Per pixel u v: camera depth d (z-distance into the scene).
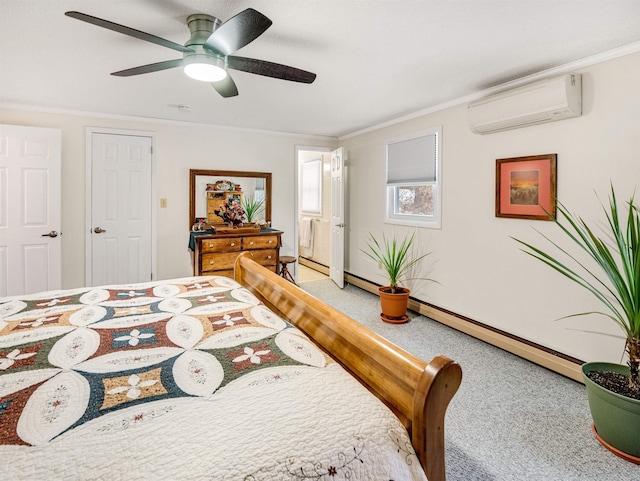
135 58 2.39
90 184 3.89
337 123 4.35
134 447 0.76
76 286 3.88
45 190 3.55
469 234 3.26
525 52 2.27
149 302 1.82
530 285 2.76
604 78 2.27
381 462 0.83
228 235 4.07
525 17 1.84
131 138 4.06
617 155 2.22
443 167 3.51
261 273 2.16
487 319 3.12
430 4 1.72
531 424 1.98
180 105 3.56
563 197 2.51
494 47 2.20
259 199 4.80
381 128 4.39
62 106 3.60
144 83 2.90
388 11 1.79
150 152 4.16
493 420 2.01
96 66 2.52
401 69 2.55
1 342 1.30
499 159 2.93
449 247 3.48
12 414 0.86
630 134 2.16
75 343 1.29
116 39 2.11
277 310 1.93
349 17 1.85
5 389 0.98
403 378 0.99
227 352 1.23
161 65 1.95
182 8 1.77
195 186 4.40
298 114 3.90
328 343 1.41
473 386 2.38
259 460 0.74
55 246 3.62
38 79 2.79
